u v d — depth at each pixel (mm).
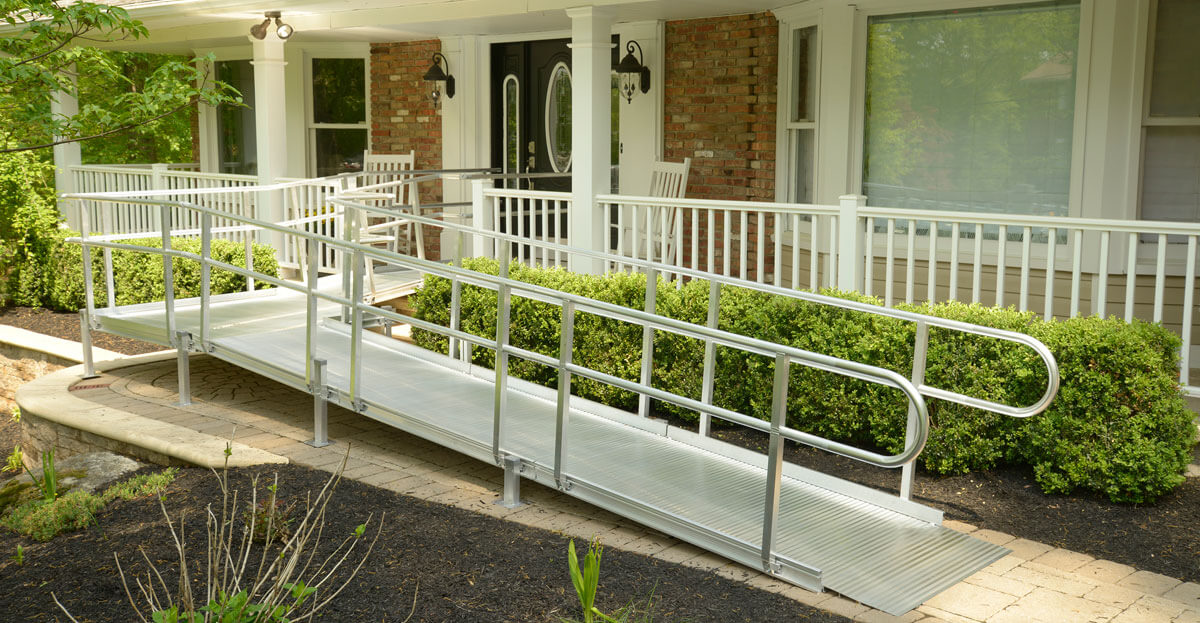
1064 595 4270
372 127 13273
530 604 4145
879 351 5891
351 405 6297
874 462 4180
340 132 13555
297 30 10664
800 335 6328
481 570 4465
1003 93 7625
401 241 13086
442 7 9312
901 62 8125
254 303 8898
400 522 5039
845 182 8477
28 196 12500
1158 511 5227
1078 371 5371
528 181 12227
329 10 9945
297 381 6570
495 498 5500
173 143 21297
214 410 7207
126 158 21234
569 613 4066
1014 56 7535
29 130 10594
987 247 7832
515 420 6094
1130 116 7008
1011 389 5590
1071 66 7281
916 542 4773
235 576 3904
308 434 6648
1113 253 7223
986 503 5379
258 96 10688
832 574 4426
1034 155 7535
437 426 5812
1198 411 6176
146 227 12695
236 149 14219
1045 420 5441
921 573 4461
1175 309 7148
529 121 12211
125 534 4992
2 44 7867
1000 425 5625
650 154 10656
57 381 8031
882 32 8211
